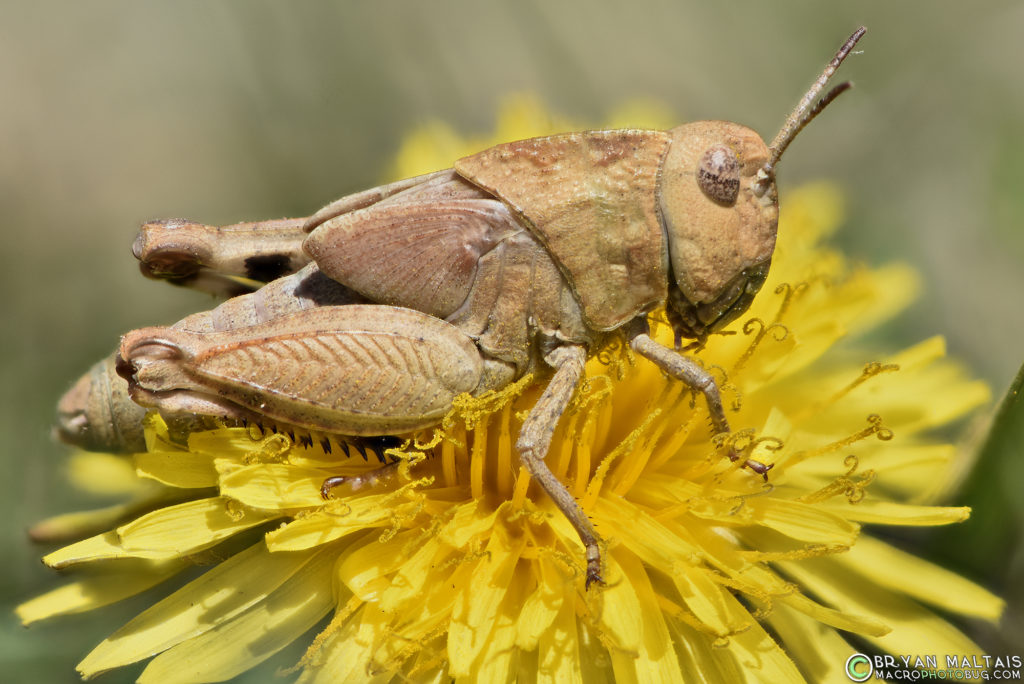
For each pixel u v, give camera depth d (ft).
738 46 0.64
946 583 0.35
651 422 0.36
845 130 0.58
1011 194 0.53
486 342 0.35
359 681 0.34
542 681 0.34
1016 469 0.35
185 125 0.71
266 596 0.35
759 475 0.36
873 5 0.61
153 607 0.35
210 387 0.34
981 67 0.57
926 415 0.38
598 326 0.35
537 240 0.35
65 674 0.36
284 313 0.35
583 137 0.35
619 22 0.65
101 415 0.36
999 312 0.50
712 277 0.35
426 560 0.34
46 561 0.34
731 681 0.34
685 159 0.35
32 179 0.67
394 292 0.35
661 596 0.34
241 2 0.65
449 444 0.35
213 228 0.36
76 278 0.63
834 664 0.35
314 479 0.35
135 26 0.68
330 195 0.65
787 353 0.36
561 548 0.35
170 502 0.36
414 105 0.66
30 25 0.69
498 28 0.66
